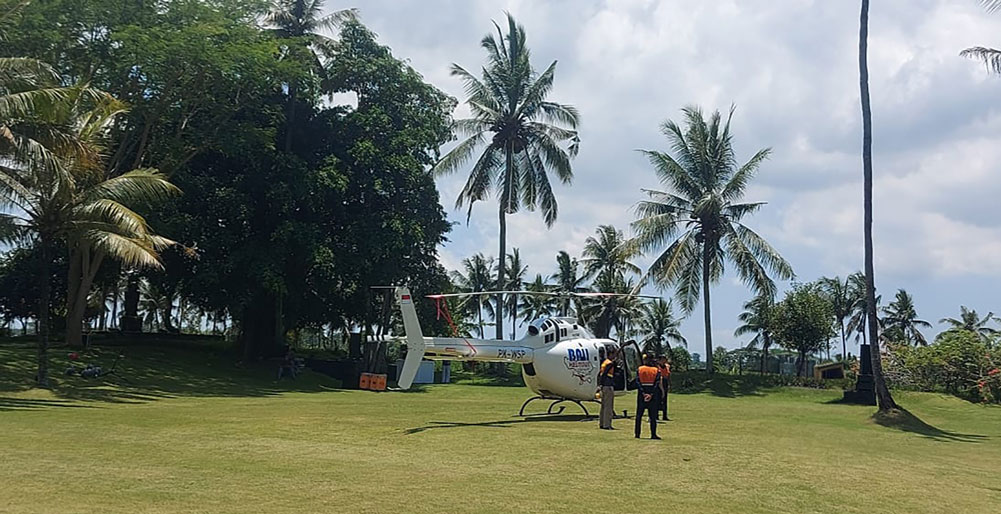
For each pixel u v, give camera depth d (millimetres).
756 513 8836
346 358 41531
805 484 10703
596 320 54125
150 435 13531
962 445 17469
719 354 65375
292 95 37750
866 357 32062
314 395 27953
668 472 11203
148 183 24500
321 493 8836
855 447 15703
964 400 31547
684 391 38344
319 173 34844
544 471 10953
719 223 41281
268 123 37062
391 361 40594
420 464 11219
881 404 22172
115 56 29422
